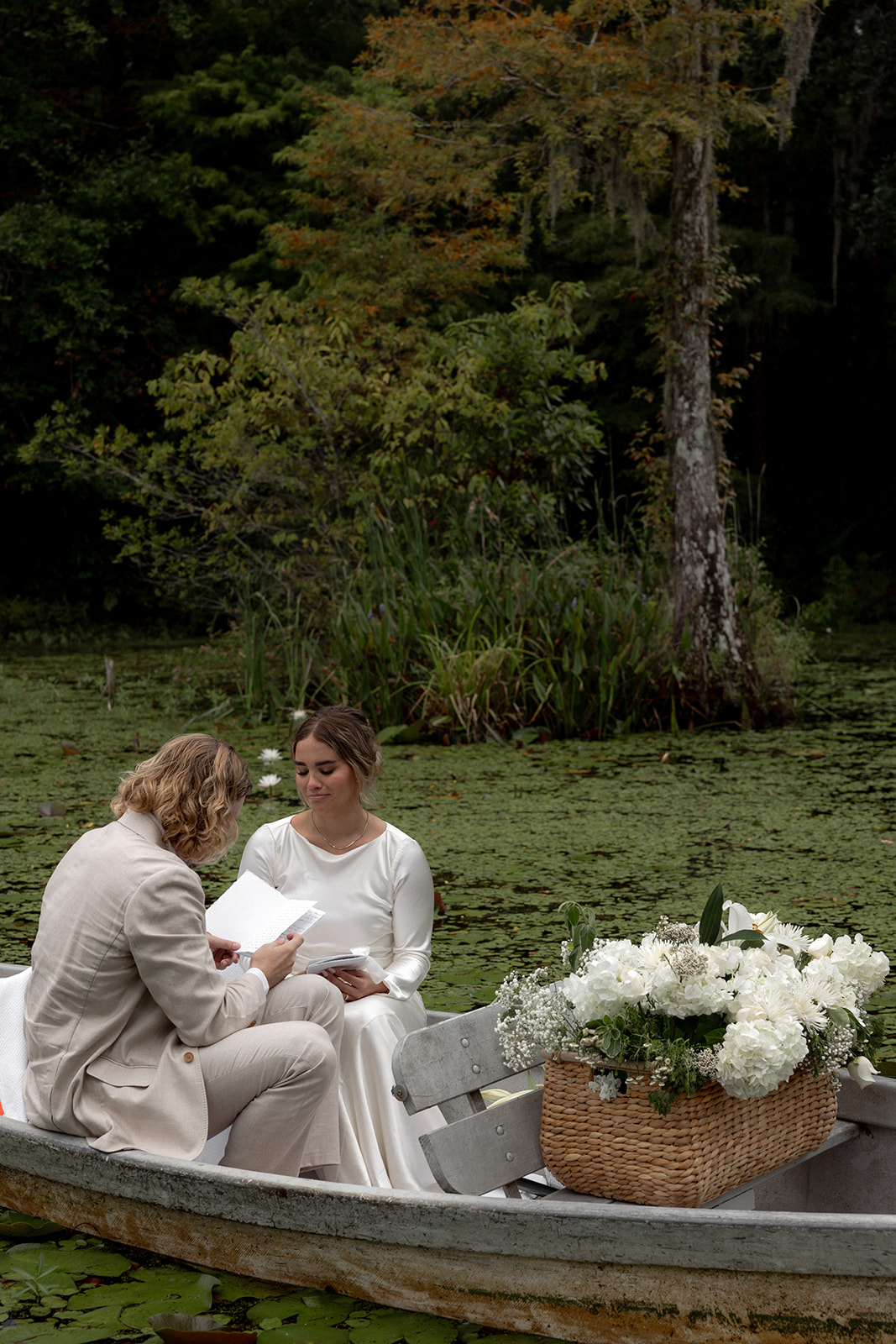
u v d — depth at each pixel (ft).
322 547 42.55
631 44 37.55
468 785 28.14
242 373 43.91
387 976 11.44
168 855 10.21
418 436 41.98
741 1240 8.27
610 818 24.86
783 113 36.24
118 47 76.07
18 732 35.35
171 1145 9.82
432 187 41.29
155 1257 9.82
